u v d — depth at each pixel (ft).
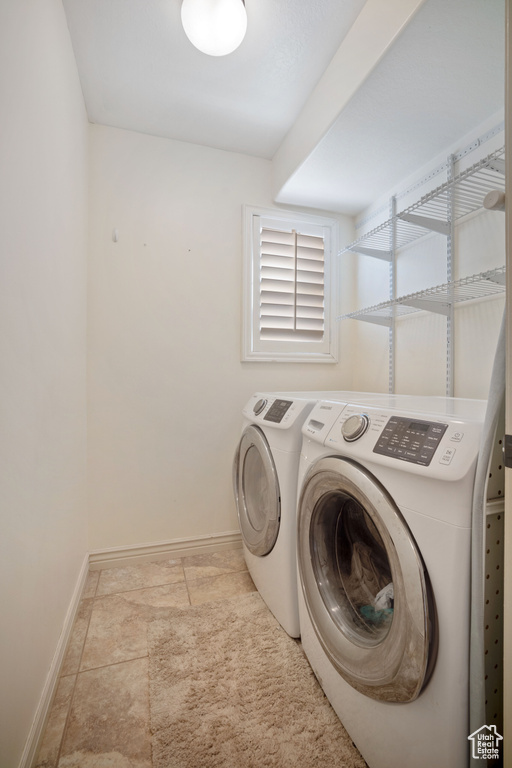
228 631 4.69
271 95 5.80
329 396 5.42
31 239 3.29
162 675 3.98
